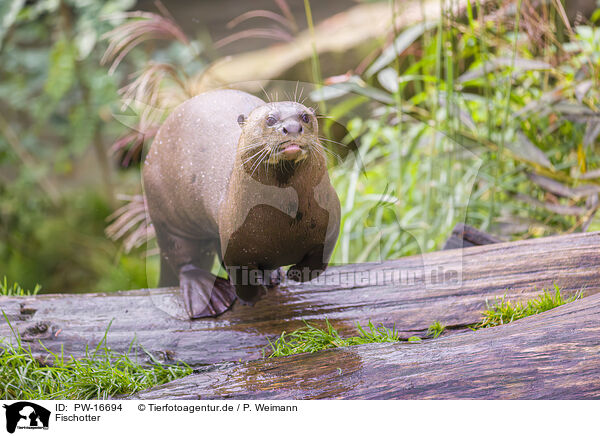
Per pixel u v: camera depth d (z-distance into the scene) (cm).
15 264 1055
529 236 702
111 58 948
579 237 538
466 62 811
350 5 1449
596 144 751
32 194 1162
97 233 1105
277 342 449
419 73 797
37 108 1071
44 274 1057
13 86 1105
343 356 405
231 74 975
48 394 425
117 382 423
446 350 391
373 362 393
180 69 741
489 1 720
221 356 453
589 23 764
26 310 505
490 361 369
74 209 1148
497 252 534
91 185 1229
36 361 448
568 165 684
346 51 959
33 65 1082
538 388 346
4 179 1278
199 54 936
